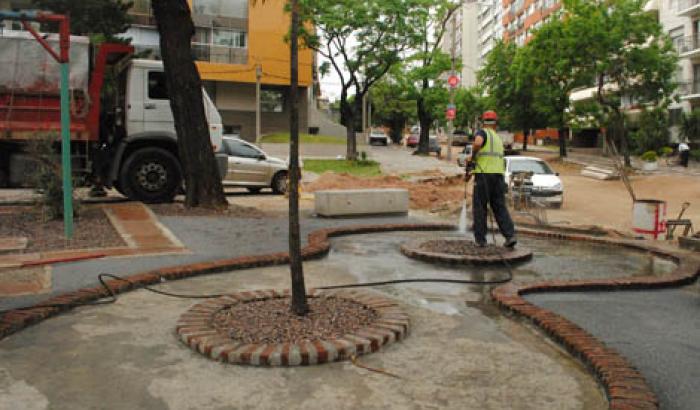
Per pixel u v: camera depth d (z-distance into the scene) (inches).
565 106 1583.4
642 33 1248.8
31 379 156.0
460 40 4626.0
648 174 1222.9
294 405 142.0
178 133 490.0
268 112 1790.1
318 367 165.6
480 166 346.0
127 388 150.7
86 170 497.4
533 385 155.6
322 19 1211.2
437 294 254.1
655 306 242.7
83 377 157.4
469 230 448.8
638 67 1252.5
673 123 1668.3
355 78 1312.7
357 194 508.7
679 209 761.6
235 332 184.9
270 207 592.1
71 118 486.9
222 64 1670.8
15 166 474.3
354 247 367.2
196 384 153.3
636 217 467.2
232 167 729.6
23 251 315.0
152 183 524.1
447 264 317.7
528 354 179.0
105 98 539.2
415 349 181.3
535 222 525.3
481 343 188.2
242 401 143.9
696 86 1600.6
